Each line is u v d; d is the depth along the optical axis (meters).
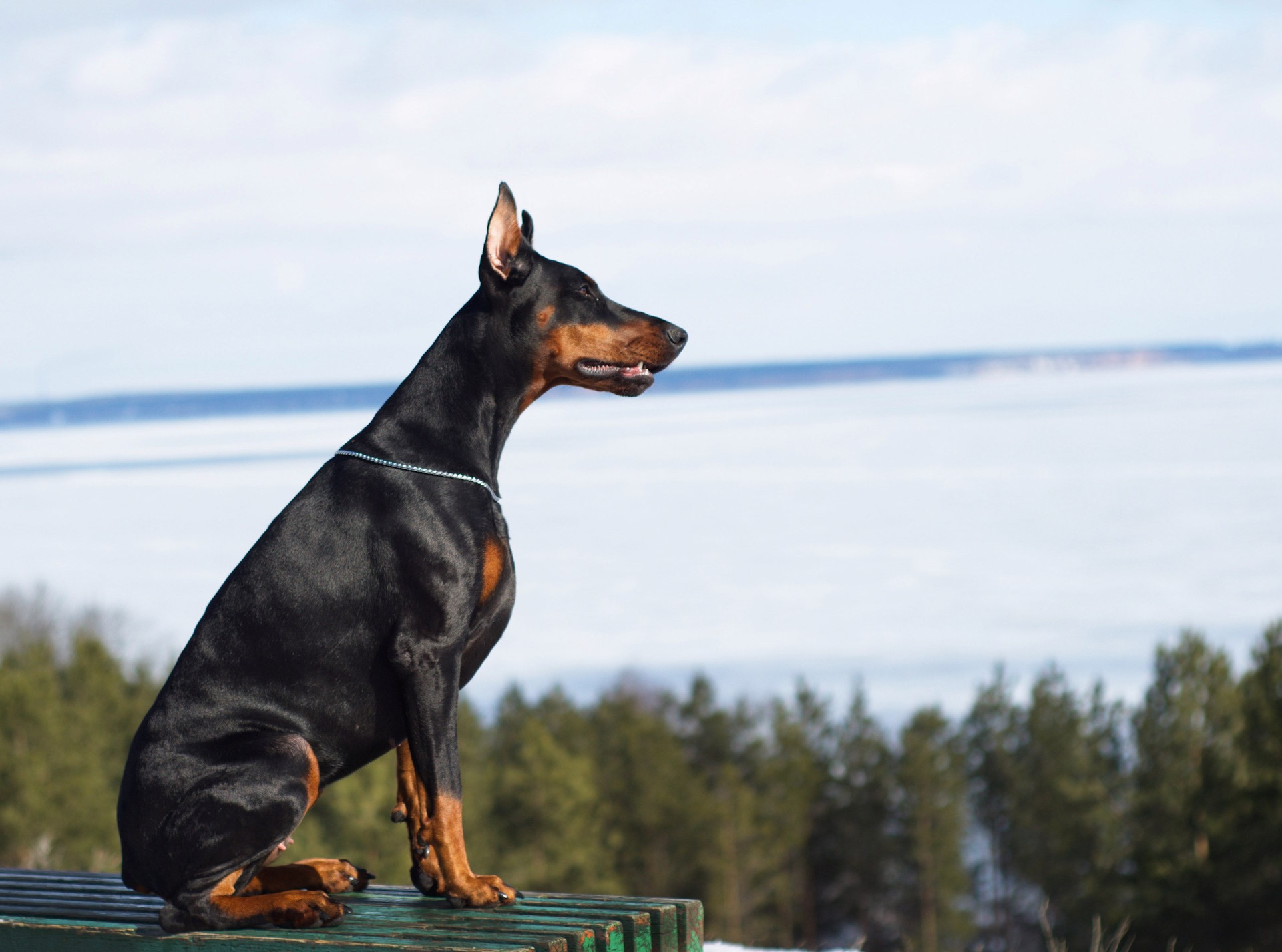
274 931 3.84
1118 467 181.50
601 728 46.00
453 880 4.08
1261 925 28.67
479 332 4.35
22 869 5.07
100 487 173.62
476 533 4.17
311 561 4.16
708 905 42.84
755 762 49.72
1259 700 29.34
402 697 4.16
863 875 45.19
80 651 34.50
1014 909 43.47
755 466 193.00
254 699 4.09
